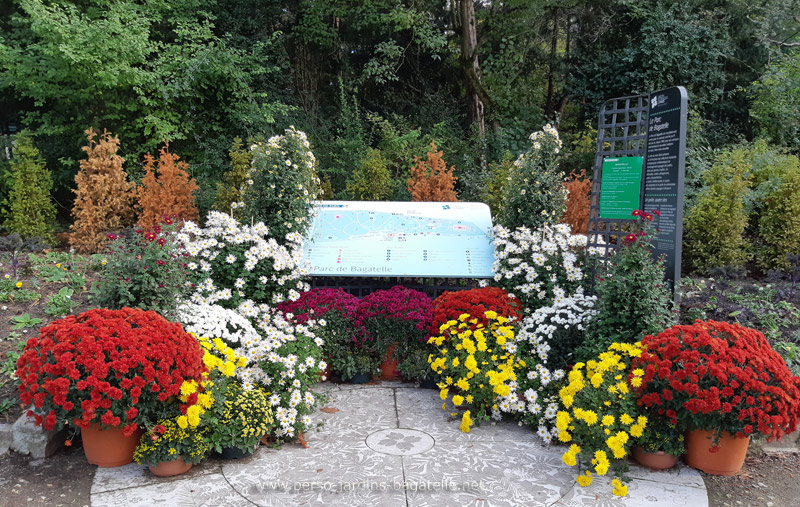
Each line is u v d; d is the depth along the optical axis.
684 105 3.98
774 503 2.86
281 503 2.71
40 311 4.72
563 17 13.91
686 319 4.89
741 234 7.86
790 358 4.16
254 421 3.11
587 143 11.21
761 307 4.96
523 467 3.09
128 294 3.32
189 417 2.77
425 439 3.43
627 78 11.66
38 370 2.76
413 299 4.57
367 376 4.49
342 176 10.98
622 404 2.99
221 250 4.42
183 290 3.69
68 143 10.19
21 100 10.83
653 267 3.54
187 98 10.48
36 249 6.45
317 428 3.57
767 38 12.05
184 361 2.90
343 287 5.43
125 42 8.73
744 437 2.97
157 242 3.58
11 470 3.01
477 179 9.55
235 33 12.16
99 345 2.75
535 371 3.70
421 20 13.02
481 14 13.67
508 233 4.91
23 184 8.54
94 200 7.79
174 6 10.55
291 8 13.41
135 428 2.81
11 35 9.91
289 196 4.98
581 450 3.11
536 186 5.03
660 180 4.23
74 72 8.90
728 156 8.59
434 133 11.99
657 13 11.47
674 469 3.12
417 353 4.40
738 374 2.87
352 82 13.45
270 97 12.56
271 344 3.61
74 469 3.03
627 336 3.46
